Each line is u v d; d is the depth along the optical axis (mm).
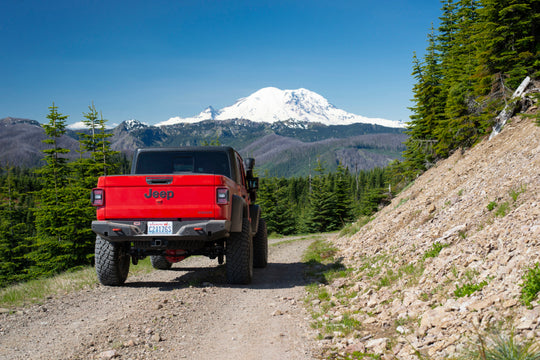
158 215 7051
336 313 5949
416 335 4281
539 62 17188
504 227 6262
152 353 4223
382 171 145500
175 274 9844
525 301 3840
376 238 13359
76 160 30172
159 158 8844
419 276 6707
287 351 4375
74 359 3965
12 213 42000
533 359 2973
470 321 4043
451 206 10539
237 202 7645
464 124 18531
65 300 6750
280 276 10000
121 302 6574
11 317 5613
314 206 61125
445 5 31656
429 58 30891
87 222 28453
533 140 10312
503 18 18609
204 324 5387
